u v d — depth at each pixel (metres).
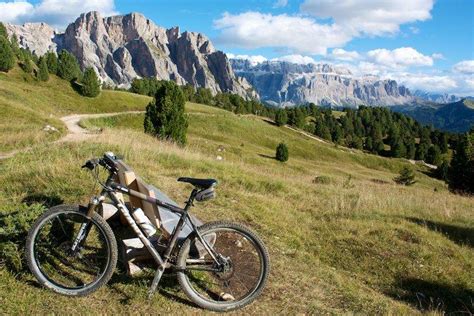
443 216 13.36
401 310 6.22
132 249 5.16
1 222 5.75
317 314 5.29
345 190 15.68
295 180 17.45
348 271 8.48
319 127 139.62
